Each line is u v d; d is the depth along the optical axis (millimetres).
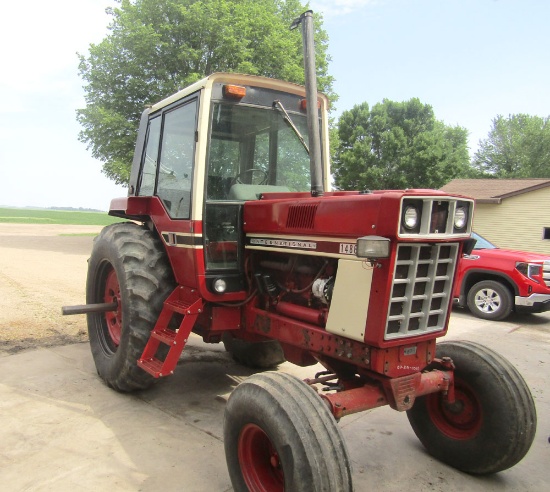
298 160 4004
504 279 8234
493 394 3006
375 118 28438
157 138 4234
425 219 2512
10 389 4199
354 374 3086
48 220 51406
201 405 4035
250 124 3717
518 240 19000
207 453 3248
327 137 4133
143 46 15789
